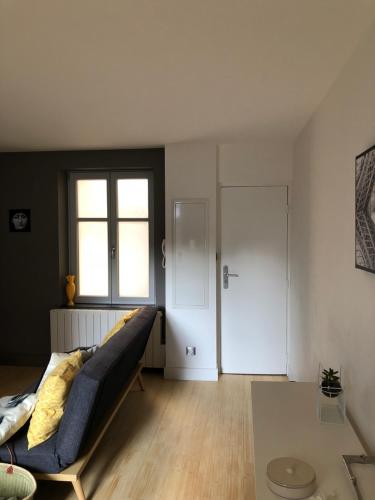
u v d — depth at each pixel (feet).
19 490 7.02
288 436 5.65
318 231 9.27
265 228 13.82
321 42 6.30
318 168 9.31
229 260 14.01
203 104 9.34
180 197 13.50
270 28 5.88
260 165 13.60
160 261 14.26
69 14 5.43
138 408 11.64
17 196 14.66
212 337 13.69
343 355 7.07
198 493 7.96
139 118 10.46
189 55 6.76
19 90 8.34
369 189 5.45
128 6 5.25
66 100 9.00
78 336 14.25
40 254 14.66
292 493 4.37
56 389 7.14
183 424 10.71
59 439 7.04
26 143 13.17
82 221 14.92
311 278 10.09
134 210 14.67
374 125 5.60
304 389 7.25
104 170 14.64
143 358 14.24
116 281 14.84
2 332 14.87
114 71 7.40
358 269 6.22
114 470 8.70
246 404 11.90
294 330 12.78
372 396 5.58
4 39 6.13
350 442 5.51
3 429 7.14
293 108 9.58
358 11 5.43
